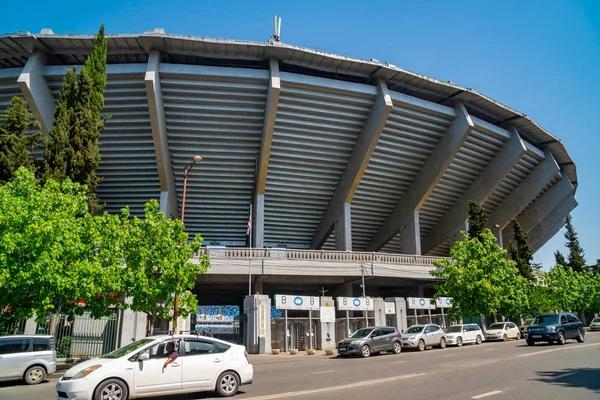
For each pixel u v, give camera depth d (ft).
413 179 125.08
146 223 60.54
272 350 82.02
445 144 114.42
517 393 30.19
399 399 28.94
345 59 96.32
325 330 89.61
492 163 129.70
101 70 79.20
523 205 146.10
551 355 56.49
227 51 92.07
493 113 120.78
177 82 91.91
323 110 101.96
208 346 32.68
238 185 111.86
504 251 107.86
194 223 121.90
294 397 30.73
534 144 140.67
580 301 159.84
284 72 95.04
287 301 86.22
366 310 95.09
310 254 99.14
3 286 47.96
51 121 91.71
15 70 88.79
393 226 131.85
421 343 77.56
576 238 223.30
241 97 96.12
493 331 101.76
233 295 125.18
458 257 103.96
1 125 66.69
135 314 73.77
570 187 154.10
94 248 57.16
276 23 107.24
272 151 106.73
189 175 107.96
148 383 29.30
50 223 48.67
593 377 36.99
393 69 99.96
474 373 41.37
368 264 102.78
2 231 48.29
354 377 41.78
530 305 132.77
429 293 134.41
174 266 59.47
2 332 57.67
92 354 67.92
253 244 114.42
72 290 52.24
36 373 45.37
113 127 97.19
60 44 87.71
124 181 106.63
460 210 137.59
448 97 112.27
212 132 100.73
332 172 115.44
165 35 86.28
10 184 53.52
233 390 32.35
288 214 124.36
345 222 112.37
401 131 111.34
